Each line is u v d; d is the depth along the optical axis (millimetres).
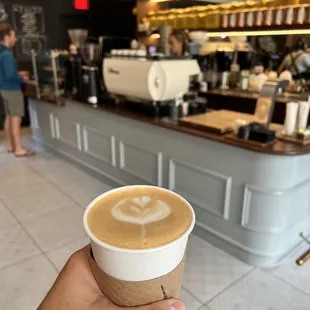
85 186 3588
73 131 4012
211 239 2549
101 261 532
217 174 2342
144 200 668
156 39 4539
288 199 2135
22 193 3426
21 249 2486
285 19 2953
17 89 4301
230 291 2070
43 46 5883
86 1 5871
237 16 3320
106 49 3416
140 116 2822
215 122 2424
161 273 526
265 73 3740
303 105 2092
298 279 2174
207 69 4094
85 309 563
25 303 1974
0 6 5332
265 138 2041
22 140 5305
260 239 2223
